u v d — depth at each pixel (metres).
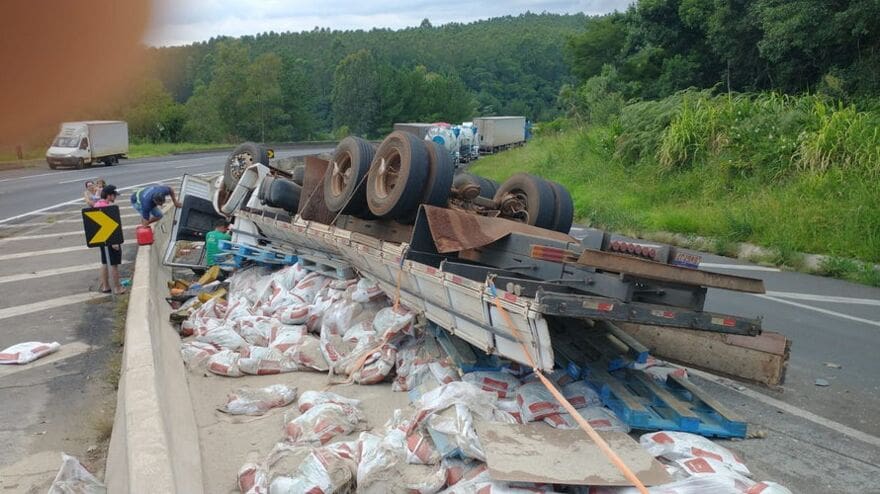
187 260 11.66
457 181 9.42
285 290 8.55
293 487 3.96
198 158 47.03
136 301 7.49
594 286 5.04
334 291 8.08
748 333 5.16
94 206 10.59
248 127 72.88
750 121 18.42
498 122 50.69
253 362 6.63
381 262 6.83
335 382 6.34
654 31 31.48
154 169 36.00
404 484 4.02
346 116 103.44
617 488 3.80
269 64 75.38
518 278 5.48
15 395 6.46
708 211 16.31
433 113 107.75
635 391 5.45
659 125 21.44
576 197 21.09
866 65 20.31
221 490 4.45
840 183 14.70
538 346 4.55
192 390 6.29
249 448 5.05
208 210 12.50
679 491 3.65
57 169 35.78
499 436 4.23
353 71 102.06
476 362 5.71
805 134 16.28
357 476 4.12
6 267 12.33
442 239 6.14
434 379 5.84
